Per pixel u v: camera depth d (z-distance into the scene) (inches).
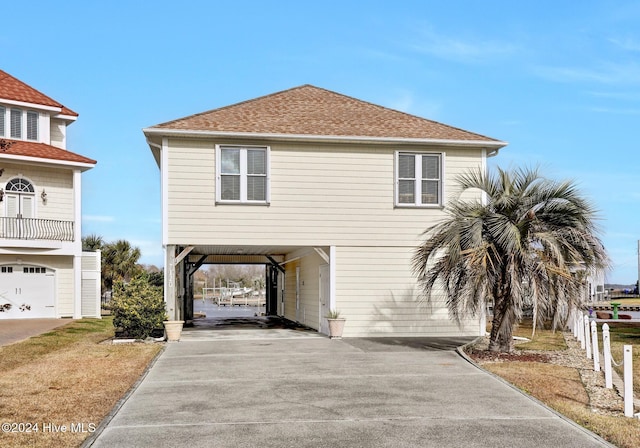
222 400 339.9
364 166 695.1
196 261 1008.9
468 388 373.7
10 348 562.9
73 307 1020.5
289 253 976.3
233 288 2087.8
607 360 380.8
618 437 264.4
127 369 440.5
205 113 713.0
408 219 699.4
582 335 583.5
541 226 520.7
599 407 330.6
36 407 317.4
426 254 558.3
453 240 518.3
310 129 690.8
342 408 319.9
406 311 693.3
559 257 493.4
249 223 668.7
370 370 441.7
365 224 692.1
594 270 521.3
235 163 671.1
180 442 259.0
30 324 865.5
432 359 499.5
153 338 648.4
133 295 639.1
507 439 264.2
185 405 327.6
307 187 683.4
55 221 989.8
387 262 693.9
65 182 1031.6
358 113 770.2
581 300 515.2
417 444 256.5
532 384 386.3
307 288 853.8
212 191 663.8
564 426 285.3
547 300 501.4
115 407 319.3
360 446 253.6
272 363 476.4
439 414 307.3
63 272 1021.2
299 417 301.0
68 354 521.7
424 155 706.2
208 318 1095.0
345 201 689.6
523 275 503.8
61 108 1069.8
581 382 398.6
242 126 677.3
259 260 1090.7
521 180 533.3
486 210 530.9
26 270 995.3
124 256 1422.2
